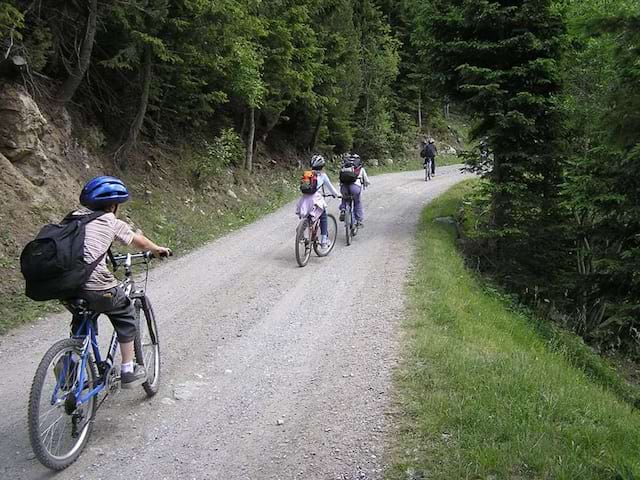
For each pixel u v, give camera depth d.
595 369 9.32
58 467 3.69
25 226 9.02
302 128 25.53
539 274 14.14
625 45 7.21
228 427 4.38
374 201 17.95
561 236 13.89
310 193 9.99
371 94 31.83
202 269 9.53
